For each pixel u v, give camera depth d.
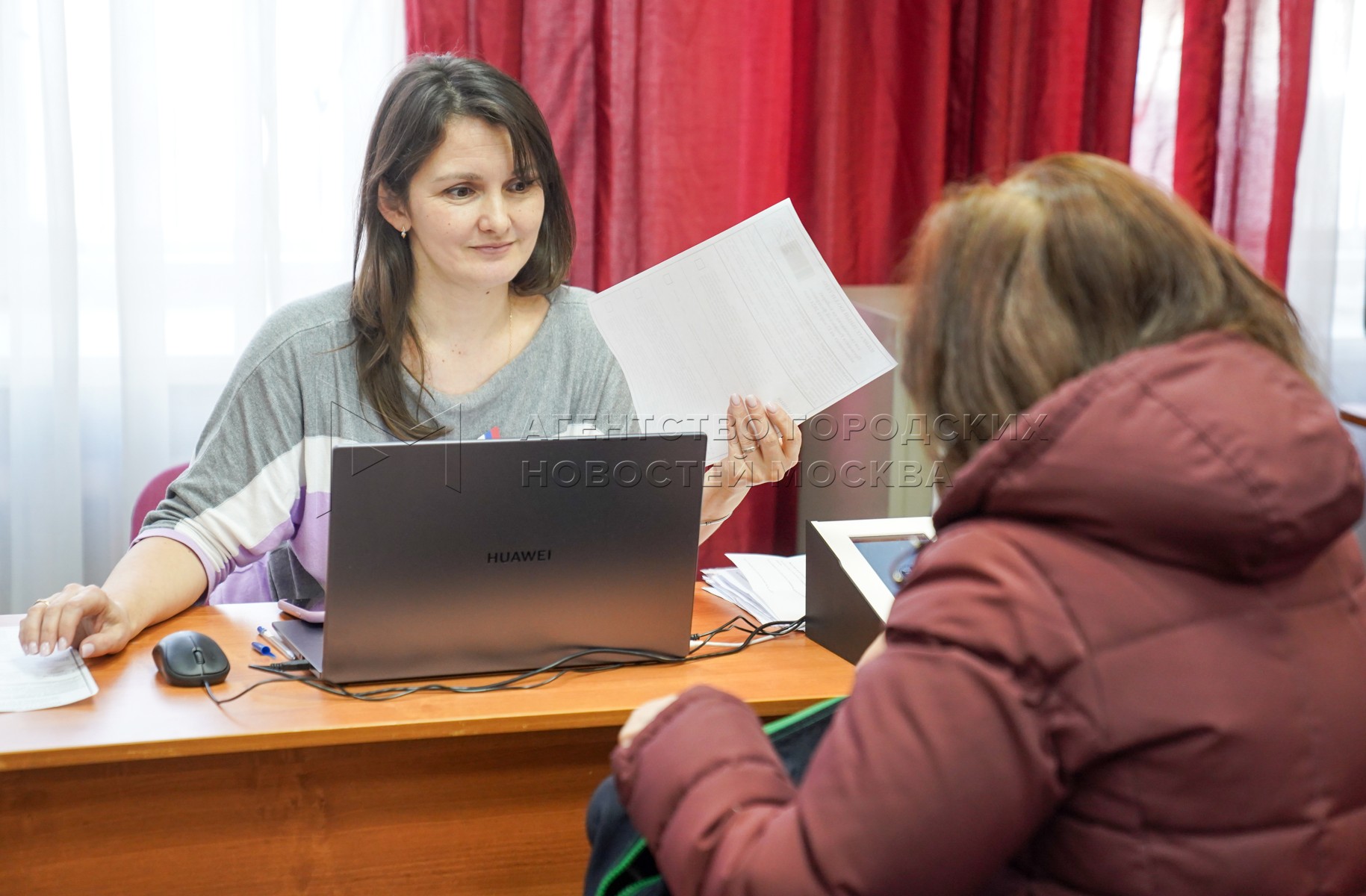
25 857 1.13
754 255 1.49
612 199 2.34
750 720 0.83
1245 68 2.57
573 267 2.38
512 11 2.26
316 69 2.26
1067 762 0.69
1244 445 0.68
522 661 1.29
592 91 2.31
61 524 2.28
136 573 1.44
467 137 1.50
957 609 0.71
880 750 0.69
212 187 2.28
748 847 0.72
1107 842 0.70
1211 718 0.68
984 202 0.82
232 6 2.21
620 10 2.25
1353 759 0.72
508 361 1.71
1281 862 0.69
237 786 1.16
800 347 1.50
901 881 0.67
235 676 1.28
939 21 2.39
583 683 1.29
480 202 1.53
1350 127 2.76
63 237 2.17
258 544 1.60
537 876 1.26
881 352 1.50
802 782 0.82
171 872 1.16
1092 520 0.70
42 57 2.12
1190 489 0.68
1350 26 2.61
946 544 0.75
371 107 2.29
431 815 1.22
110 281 2.29
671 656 1.35
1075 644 0.69
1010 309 0.78
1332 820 0.71
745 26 2.28
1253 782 0.69
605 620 1.30
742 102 2.31
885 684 0.71
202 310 2.32
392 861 1.21
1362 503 0.71
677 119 2.30
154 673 1.28
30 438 2.26
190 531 1.53
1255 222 2.62
